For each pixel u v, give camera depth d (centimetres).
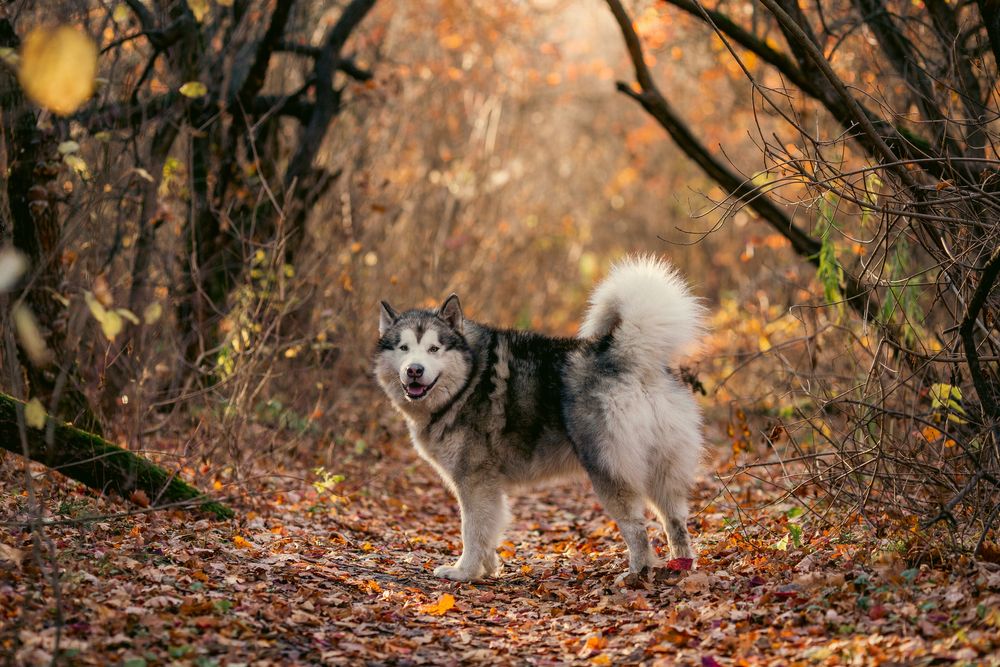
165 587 453
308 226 1005
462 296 1261
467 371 585
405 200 1244
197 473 706
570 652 427
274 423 841
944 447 538
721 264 1772
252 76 895
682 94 1906
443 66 1409
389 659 409
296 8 994
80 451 557
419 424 600
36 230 572
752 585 487
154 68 837
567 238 1758
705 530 671
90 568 464
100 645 377
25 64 375
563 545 689
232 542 573
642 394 540
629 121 2123
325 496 751
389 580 554
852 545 518
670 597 491
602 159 2184
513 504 884
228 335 736
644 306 543
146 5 805
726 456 943
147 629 401
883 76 741
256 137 959
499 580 579
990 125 680
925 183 632
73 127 702
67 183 652
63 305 595
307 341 820
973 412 554
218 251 913
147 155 777
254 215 825
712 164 783
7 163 573
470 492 580
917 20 692
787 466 770
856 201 485
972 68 678
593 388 546
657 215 2136
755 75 1138
